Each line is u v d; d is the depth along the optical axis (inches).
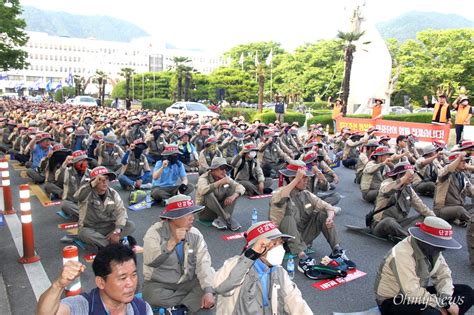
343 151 594.2
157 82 2625.5
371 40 1283.2
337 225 324.2
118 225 249.6
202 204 311.9
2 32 869.8
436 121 673.0
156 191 365.4
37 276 227.8
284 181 253.9
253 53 3070.9
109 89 3257.9
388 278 171.9
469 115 630.5
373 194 379.6
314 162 341.4
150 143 541.0
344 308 195.5
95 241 243.8
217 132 650.2
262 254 132.2
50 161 378.6
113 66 4443.9
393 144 693.3
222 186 308.3
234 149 502.9
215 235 296.4
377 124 766.5
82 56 4958.2
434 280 175.3
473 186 316.2
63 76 4891.7
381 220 278.8
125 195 403.9
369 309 194.2
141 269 233.8
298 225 251.1
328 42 2237.9
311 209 249.8
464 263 253.3
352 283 222.4
